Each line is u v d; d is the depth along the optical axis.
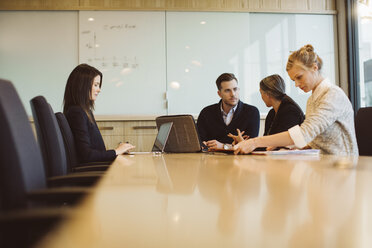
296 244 0.23
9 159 0.69
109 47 4.45
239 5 4.61
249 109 3.32
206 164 1.16
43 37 4.40
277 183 0.59
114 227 0.30
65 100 2.24
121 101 4.45
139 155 2.14
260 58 4.65
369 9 4.27
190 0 4.53
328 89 1.86
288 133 1.75
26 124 0.93
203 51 4.55
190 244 0.24
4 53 4.37
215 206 0.39
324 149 1.90
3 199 0.68
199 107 4.54
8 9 4.35
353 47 4.65
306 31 4.74
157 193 0.52
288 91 4.69
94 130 2.28
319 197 0.44
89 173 1.26
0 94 0.82
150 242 0.25
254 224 0.29
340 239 0.24
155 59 4.49
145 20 4.48
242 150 1.78
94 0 4.42
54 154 1.42
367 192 0.48
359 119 2.08
